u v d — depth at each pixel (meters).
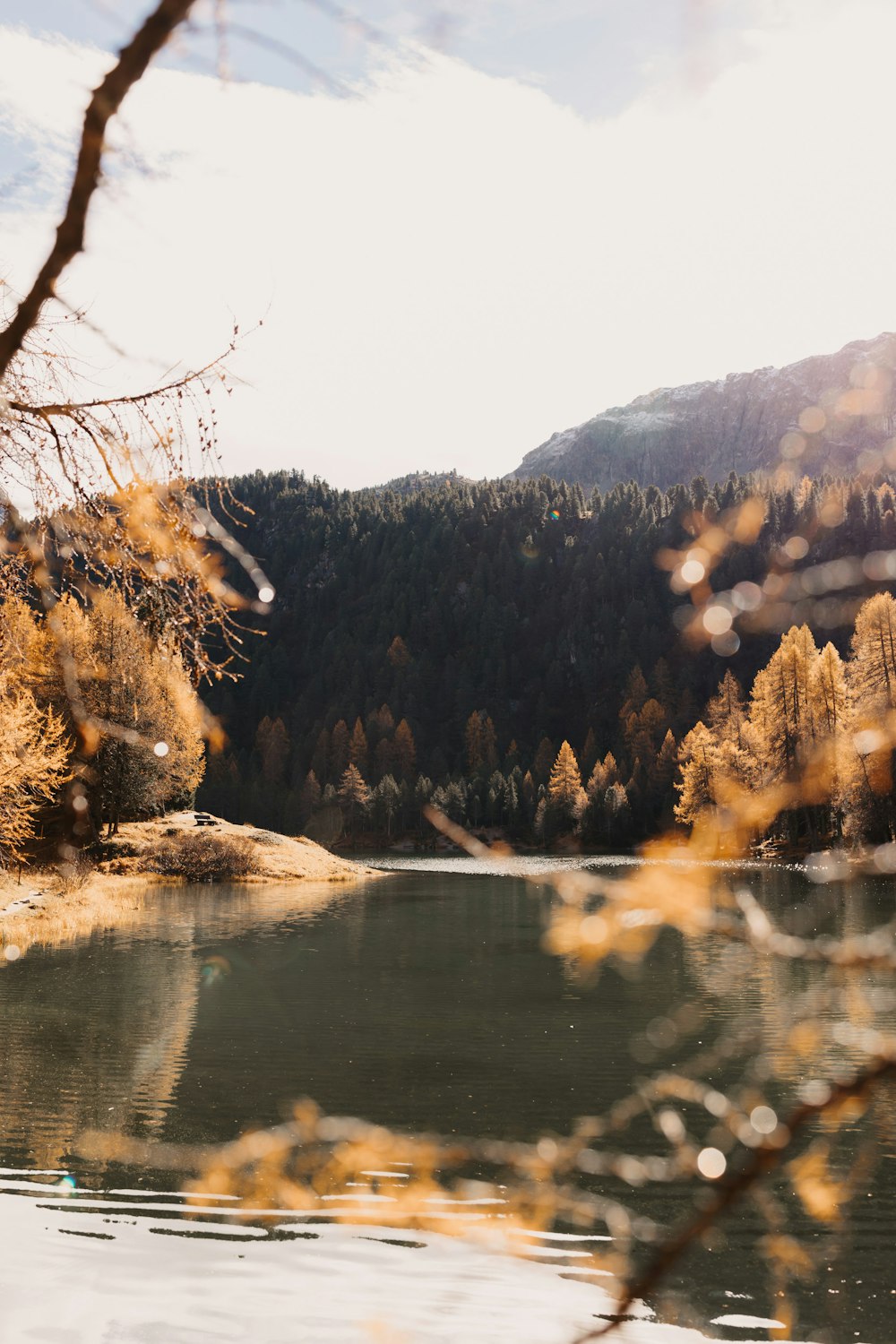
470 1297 6.81
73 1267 7.18
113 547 3.04
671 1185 9.29
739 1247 7.86
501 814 128.12
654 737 141.12
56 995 19.05
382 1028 16.28
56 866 35.41
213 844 53.75
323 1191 8.76
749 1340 6.38
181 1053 14.42
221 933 29.47
